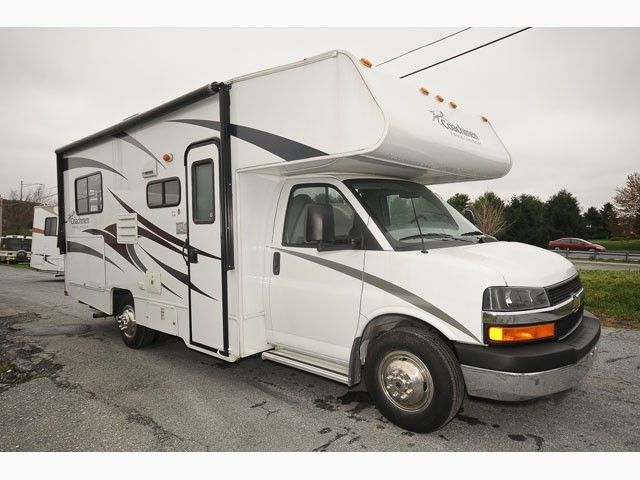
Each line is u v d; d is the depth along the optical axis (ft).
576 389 14.75
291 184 14.79
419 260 11.62
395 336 11.78
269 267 14.89
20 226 171.73
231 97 14.55
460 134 15.05
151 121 17.74
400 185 14.76
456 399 11.10
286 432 12.28
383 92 11.96
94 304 22.90
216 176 14.87
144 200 18.44
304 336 14.01
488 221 115.85
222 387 15.78
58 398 15.07
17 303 36.11
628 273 41.68
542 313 10.71
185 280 16.53
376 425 12.58
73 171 23.91
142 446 11.69
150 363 18.75
